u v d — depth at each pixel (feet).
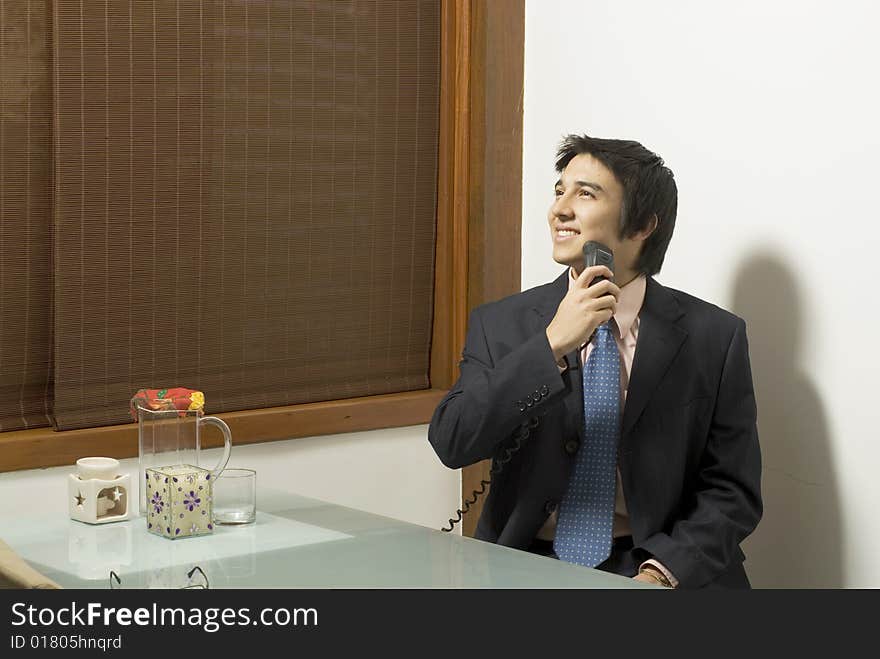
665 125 8.70
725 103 8.23
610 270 6.90
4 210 8.28
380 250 10.07
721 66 8.26
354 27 9.70
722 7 8.23
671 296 7.34
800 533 7.88
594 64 9.31
